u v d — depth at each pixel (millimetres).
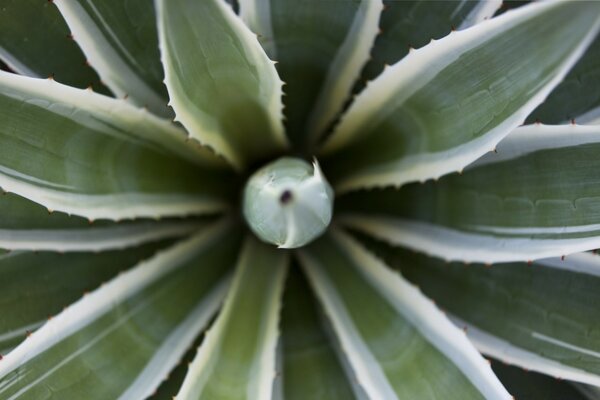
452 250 1170
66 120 1100
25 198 1148
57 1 1096
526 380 1211
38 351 1100
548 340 1162
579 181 1121
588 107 1173
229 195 1231
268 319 1175
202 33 1043
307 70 1185
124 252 1206
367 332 1166
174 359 1156
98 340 1130
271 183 1051
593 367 1145
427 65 1089
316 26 1148
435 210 1191
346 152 1216
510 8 1190
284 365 1196
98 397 1122
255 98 1120
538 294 1174
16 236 1144
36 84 1069
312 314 1222
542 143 1124
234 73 1087
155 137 1146
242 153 1194
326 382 1188
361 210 1231
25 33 1158
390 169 1175
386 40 1178
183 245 1189
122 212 1147
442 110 1115
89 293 1127
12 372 1092
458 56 1075
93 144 1123
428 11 1162
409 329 1147
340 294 1196
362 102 1145
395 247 1230
